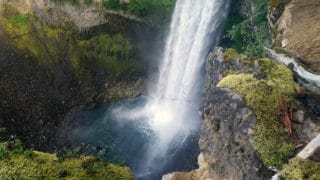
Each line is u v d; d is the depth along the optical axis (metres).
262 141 15.38
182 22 27.44
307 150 14.48
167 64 28.34
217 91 17.22
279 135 15.48
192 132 24.80
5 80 27.64
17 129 26.78
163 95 28.19
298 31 20.08
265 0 22.44
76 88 28.41
